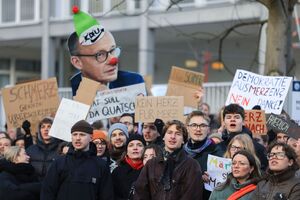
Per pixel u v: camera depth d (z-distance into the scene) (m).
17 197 9.30
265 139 10.71
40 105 11.94
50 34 26.00
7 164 9.51
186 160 8.22
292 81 11.60
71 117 10.45
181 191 8.14
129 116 11.35
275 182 7.54
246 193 7.87
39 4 26.52
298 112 11.55
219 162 8.52
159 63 30.41
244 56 27.73
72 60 12.05
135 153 9.17
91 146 8.96
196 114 8.84
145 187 8.31
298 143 8.66
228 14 22.17
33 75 32.28
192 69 29.72
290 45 13.73
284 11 13.02
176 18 23.50
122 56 30.53
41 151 10.48
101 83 12.03
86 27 11.93
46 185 8.78
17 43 28.12
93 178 8.73
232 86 11.21
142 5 24.12
